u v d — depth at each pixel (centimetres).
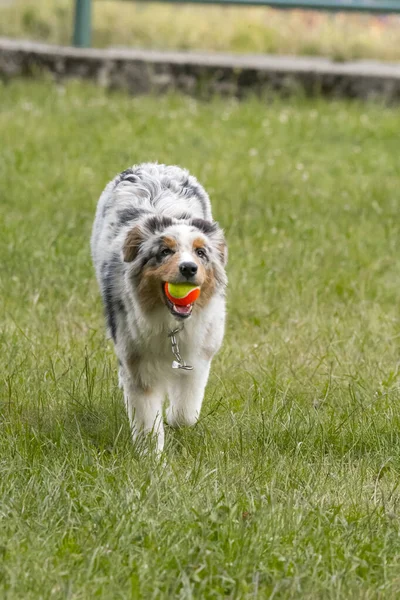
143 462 875
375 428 970
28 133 2034
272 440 930
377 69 2566
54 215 1595
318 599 687
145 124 2141
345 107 2433
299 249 1477
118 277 925
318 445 946
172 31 2962
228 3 2631
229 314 1273
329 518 784
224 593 691
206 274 876
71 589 663
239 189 1742
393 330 1230
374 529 774
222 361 1130
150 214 930
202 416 986
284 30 3023
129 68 2503
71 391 1035
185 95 2500
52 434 949
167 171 1063
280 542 743
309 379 1095
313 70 2494
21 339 1157
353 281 1377
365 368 1118
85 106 2298
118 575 691
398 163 1983
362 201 1738
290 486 847
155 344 904
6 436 933
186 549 723
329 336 1207
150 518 759
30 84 2470
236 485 843
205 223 899
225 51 2928
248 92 2500
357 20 3241
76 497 802
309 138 2125
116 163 1856
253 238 1524
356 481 869
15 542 724
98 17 2962
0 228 1503
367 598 689
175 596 673
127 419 962
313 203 1714
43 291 1306
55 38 2903
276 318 1273
